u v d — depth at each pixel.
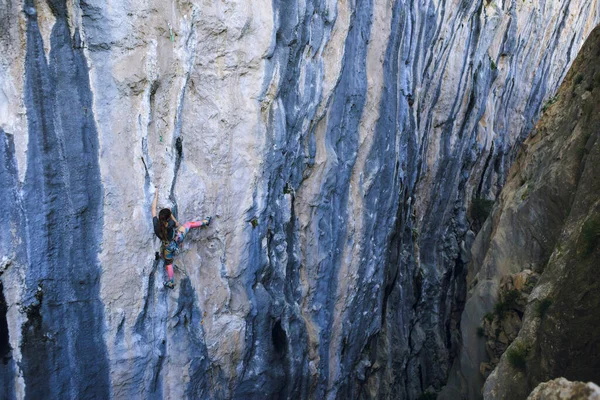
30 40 7.26
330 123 11.98
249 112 9.98
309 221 11.99
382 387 16.23
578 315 8.46
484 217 20.23
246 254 10.30
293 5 10.16
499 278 14.28
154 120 8.76
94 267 8.07
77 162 7.80
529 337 9.91
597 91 12.41
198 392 9.74
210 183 9.70
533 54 21.83
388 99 13.37
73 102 7.73
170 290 9.13
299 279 11.94
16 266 7.34
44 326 7.64
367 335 14.62
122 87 8.20
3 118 7.14
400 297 17.03
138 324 8.66
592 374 7.95
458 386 15.39
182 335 9.40
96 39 7.88
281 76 10.27
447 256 19.56
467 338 14.83
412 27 14.02
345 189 12.78
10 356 7.37
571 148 12.70
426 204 18.33
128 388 8.66
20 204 7.32
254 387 10.75
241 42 9.63
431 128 17.50
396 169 14.27
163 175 8.91
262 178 10.38
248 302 10.42
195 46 9.17
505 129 21.78
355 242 13.28
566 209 12.38
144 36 8.34
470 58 17.92
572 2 23.08
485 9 18.22
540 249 13.14
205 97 9.49
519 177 15.89
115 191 8.22
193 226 9.22
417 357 18.33
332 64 11.60
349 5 11.59
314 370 12.30
